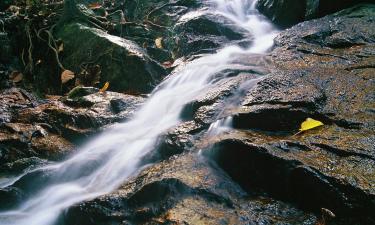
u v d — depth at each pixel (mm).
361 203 2973
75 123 5312
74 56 7102
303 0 7984
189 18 8719
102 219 3498
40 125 5332
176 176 3656
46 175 4551
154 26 8797
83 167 4617
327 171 3223
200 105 4828
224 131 4195
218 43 7801
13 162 4758
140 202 3559
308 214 3184
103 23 8109
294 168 3322
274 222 3088
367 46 5836
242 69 5656
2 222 4027
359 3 7434
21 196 4344
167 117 5184
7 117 5441
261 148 3559
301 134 3855
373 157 3328
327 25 6742
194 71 6113
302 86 4664
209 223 3115
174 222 3170
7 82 6570
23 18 7727
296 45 6273
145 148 4582
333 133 3768
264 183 3547
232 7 9469
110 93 5996
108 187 4207
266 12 8844
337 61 5457
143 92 6520
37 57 7430
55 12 8016
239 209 3301
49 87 7027
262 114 4180
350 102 4277
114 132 5160
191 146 4164
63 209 3852
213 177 3684
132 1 9438
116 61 6676
